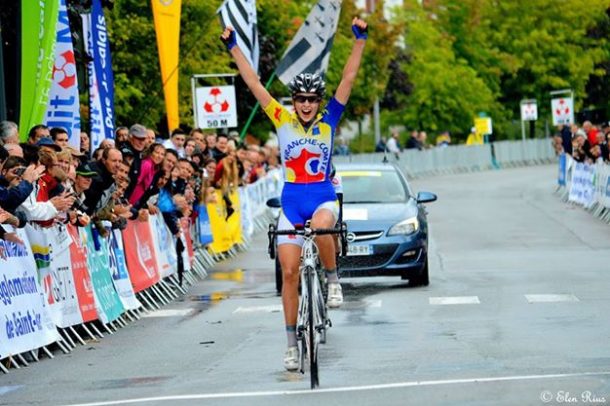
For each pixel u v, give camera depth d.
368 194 34.66
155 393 18.73
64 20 30.64
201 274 39.03
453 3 116.00
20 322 22.84
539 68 119.56
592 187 60.09
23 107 29.14
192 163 36.53
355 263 32.62
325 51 45.28
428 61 108.81
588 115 99.81
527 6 119.31
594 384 17.42
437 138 111.50
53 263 24.72
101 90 34.50
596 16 121.06
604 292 30.59
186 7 53.16
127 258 30.41
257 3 64.00
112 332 27.19
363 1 109.75
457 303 29.31
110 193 28.08
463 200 70.00
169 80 41.50
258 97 19.75
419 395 17.20
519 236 48.56
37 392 19.69
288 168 19.70
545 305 28.38
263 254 47.31
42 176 24.53
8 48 35.78
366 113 101.56
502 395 16.86
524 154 119.56
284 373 20.19
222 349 23.72
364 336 24.30
